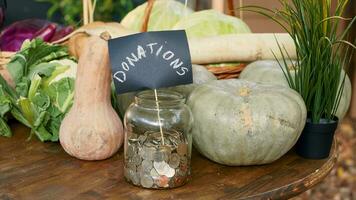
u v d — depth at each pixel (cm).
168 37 87
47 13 244
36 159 94
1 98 102
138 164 82
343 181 254
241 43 119
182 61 86
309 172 92
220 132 89
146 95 87
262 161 93
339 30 237
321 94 97
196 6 203
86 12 124
